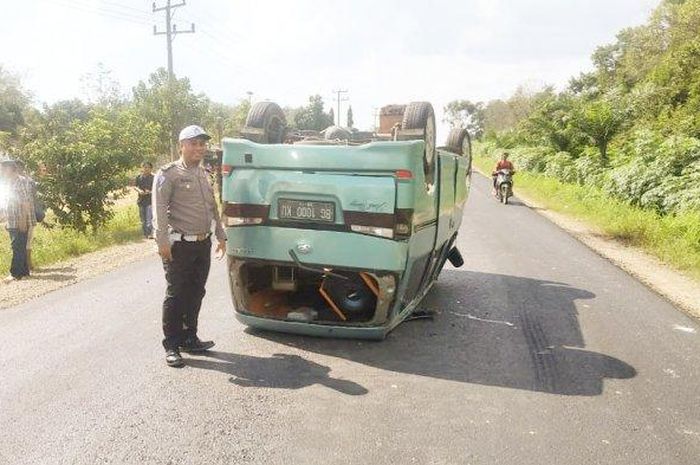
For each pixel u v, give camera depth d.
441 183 5.55
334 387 4.21
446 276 7.97
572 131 24.66
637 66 43.38
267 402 3.93
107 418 3.67
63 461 3.16
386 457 3.24
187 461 3.17
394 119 8.33
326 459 3.21
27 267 7.93
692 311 6.54
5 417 3.67
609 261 9.41
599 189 18.58
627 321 6.01
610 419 3.78
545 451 3.34
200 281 4.78
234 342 5.14
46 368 4.49
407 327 5.67
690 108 22.80
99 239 11.27
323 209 4.74
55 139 11.58
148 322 5.71
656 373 4.60
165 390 4.11
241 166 4.96
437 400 4.02
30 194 7.95
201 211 4.62
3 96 54.62
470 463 3.20
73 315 5.94
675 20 40.91
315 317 5.17
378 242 4.65
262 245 4.95
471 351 5.03
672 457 3.32
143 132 12.83
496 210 16.98
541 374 4.54
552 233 12.44
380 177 4.61
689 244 10.41
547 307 6.48
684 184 13.62
